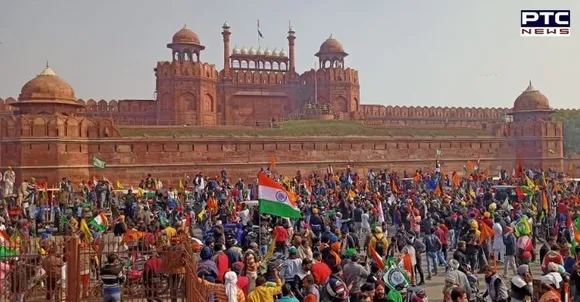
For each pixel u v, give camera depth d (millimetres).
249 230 15852
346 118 60125
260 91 60500
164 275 10953
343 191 26766
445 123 62812
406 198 23641
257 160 42562
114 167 37188
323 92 61156
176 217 20844
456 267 9828
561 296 8914
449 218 18656
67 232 15164
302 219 18656
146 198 25391
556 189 26953
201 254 9891
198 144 40406
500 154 52312
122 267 11398
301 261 9594
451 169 49875
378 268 9555
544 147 51906
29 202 24062
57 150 34406
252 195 29938
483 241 14672
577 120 74500
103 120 37406
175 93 52750
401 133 50438
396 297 8398
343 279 9375
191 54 56719
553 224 19781
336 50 64562
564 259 11648
